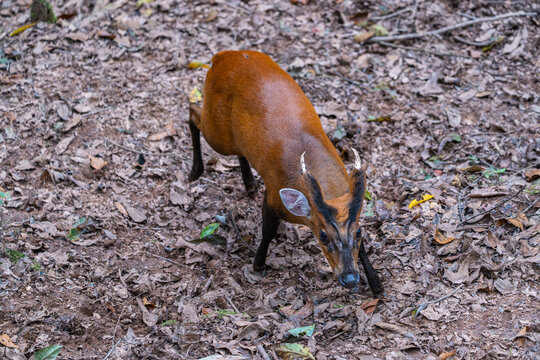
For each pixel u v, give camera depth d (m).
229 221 9.16
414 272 7.93
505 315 7.07
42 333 7.17
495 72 11.57
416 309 7.32
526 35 12.27
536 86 11.20
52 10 12.62
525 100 10.91
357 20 12.73
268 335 7.20
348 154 10.12
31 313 7.43
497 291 7.44
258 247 8.55
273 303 7.72
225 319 7.46
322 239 6.76
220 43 12.14
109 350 7.06
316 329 7.27
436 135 10.32
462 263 7.80
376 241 8.49
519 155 9.69
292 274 8.26
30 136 10.27
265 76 7.88
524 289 7.37
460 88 11.28
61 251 8.30
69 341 7.16
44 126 10.42
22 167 9.65
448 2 13.08
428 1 13.06
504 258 7.79
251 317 7.52
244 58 8.19
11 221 8.73
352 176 6.65
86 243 8.55
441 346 6.80
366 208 9.08
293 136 7.41
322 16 12.80
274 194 7.50
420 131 10.48
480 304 7.27
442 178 9.47
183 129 10.64
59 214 8.97
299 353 6.74
